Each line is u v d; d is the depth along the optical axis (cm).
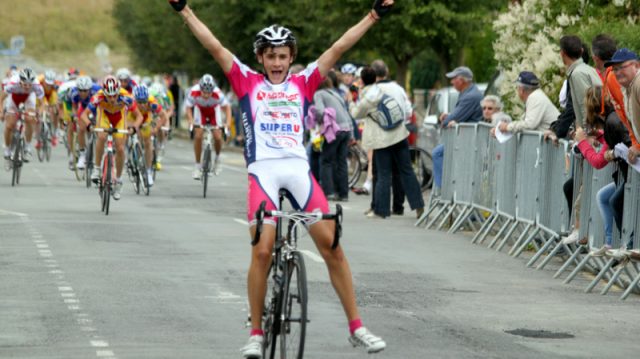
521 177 1958
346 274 1076
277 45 1091
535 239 2008
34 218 2328
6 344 1166
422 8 4375
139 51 8044
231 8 5759
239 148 5869
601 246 1630
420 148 3356
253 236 1070
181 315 1338
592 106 1645
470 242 2127
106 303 1403
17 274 1609
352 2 4475
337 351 1166
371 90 2477
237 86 1098
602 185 1614
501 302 1487
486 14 4450
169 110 3969
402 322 1331
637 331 1316
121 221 2320
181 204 2773
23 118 3478
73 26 17625
